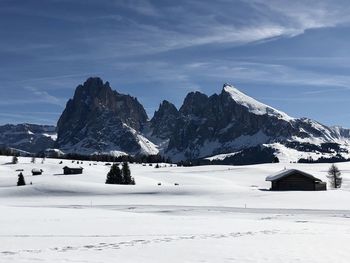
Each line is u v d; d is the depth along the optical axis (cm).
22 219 4831
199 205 8350
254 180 19625
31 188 12200
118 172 15500
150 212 6706
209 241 3253
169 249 2906
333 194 9338
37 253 2717
